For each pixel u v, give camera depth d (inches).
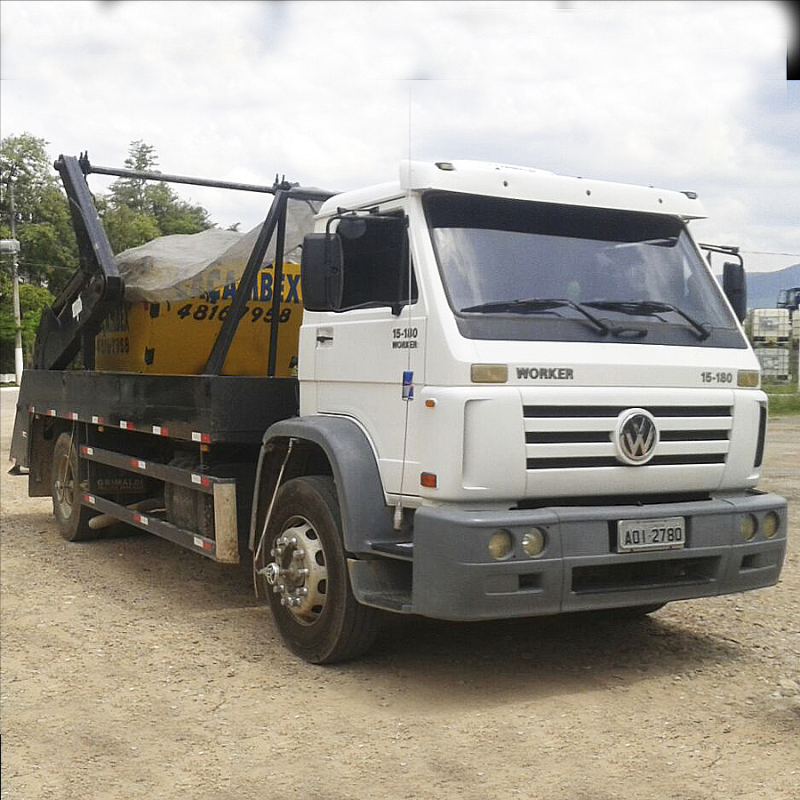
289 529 241.1
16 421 438.0
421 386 209.6
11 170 2026.3
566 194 227.5
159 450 322.3
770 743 183.6
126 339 348.2
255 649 246.8
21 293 2087.8
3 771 176.1
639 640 251.1
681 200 240.5
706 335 229.3
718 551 219.9
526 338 209.6
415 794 163.8
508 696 210.8
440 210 218.1
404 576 224.4
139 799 164.1
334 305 220.1
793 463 527.5
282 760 178.9
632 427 213.2
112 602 294.5
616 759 176.7
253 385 270.5
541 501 212.2
